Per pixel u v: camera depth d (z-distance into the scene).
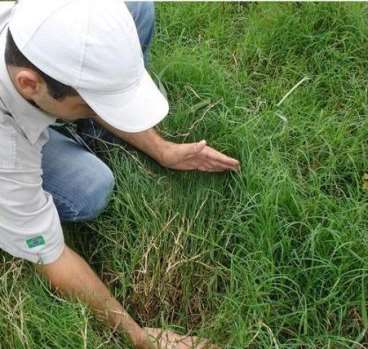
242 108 2.08
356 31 2.29
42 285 1.72
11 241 1.58
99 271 1.92
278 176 1.89
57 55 1.27
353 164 1.98
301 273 1.80
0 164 1.45
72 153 1.82
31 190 1.51
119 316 1.71
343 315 1.75
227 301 1.77
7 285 1.75
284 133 2.01
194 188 1.96
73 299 1.69
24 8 1.31
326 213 1.86
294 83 2.21
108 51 1.27
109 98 1.32
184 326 1.86
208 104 2.07
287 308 1.79
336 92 2.19
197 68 2.14
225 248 1.88
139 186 1.95
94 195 1.81
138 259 1.88
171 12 2.38
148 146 1.92
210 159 1.91
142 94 1.35
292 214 1.86
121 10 1.31
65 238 1.89
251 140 1.98
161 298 1.86
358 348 1.74
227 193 1.97
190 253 1.89
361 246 1.79
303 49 2.30
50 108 1.37
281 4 2.36
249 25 2.35
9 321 1.67
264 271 1.79
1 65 1.37
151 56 2.22
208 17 2.38
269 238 1.80
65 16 1.27
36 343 1.69
